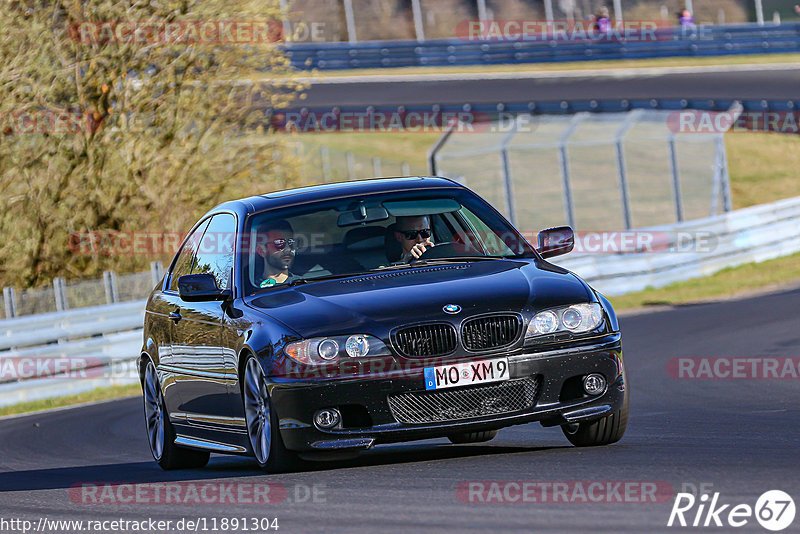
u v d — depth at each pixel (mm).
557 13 186750
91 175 79375
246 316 22969
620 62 167000
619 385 22234
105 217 81062
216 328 24188
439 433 21000
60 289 61562
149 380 29203
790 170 132375
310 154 88500
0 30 75188
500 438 28031
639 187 127688
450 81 164500
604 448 22672
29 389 56219
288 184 85812
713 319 55969
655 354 45875
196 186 83688
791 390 33781
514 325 21438
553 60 170750
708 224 80000
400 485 19578
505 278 22719
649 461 20312
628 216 83688
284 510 18406
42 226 79750
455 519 16297
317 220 24922
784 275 75188
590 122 143875
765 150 138000
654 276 76062
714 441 23250
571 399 21922
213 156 83688
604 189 127562
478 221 25375
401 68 176750
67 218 80188
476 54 174000
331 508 18141
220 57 81688
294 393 21031
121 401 51625
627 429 27141
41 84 77000
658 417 29797
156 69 80188
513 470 20219
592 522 15383
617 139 83812
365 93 159500
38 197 78938
